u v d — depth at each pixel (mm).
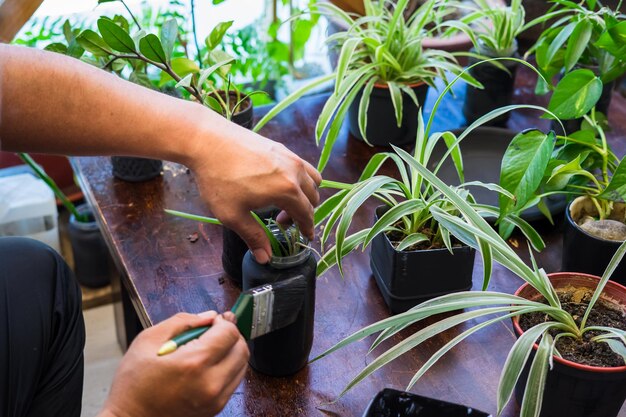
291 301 769
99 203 1207
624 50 1031
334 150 1349
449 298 814
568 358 772
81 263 1728
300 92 1184
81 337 941
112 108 812
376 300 1016
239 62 1738
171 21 1005
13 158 1918
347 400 867
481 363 912
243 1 1870
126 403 666
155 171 1252
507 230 987
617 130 1390
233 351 690
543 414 814
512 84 1352
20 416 853
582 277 863
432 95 1510
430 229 968
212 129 809
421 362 917
